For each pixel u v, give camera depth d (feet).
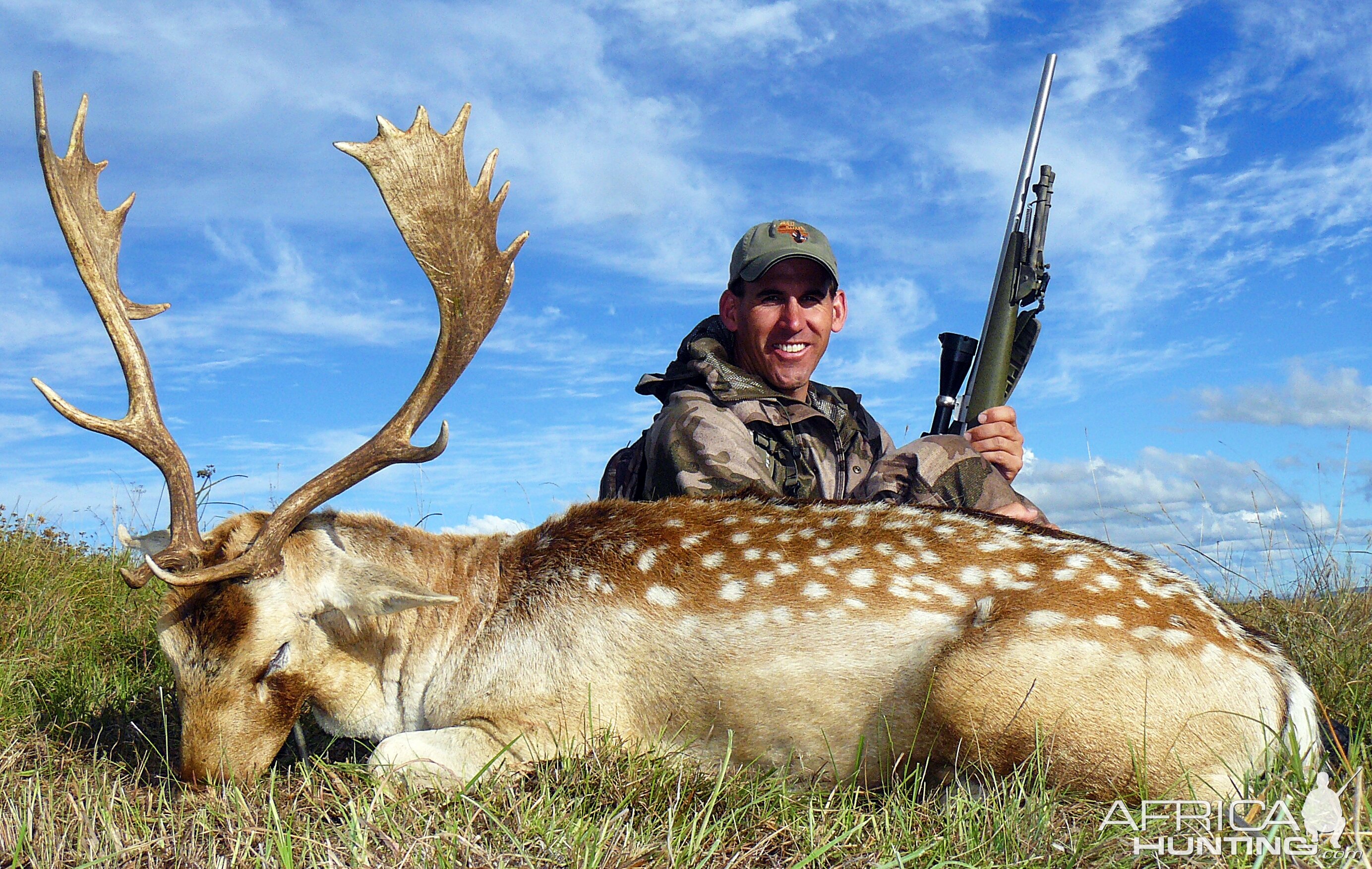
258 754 4.44
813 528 4.55
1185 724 4.06
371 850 3.51
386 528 4.81
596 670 4.39
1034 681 4.08
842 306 6.79
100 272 4.39
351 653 4.62
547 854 3.43
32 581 7.56
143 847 3.63
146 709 5.45
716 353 5.99
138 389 4.37
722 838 3.63
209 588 4.36
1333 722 4.61
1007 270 6.53
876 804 4.15
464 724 4.40
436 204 4.47
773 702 4.31
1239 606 7.00
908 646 4.25
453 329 4.51
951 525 4.53
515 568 4.70
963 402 6.53
